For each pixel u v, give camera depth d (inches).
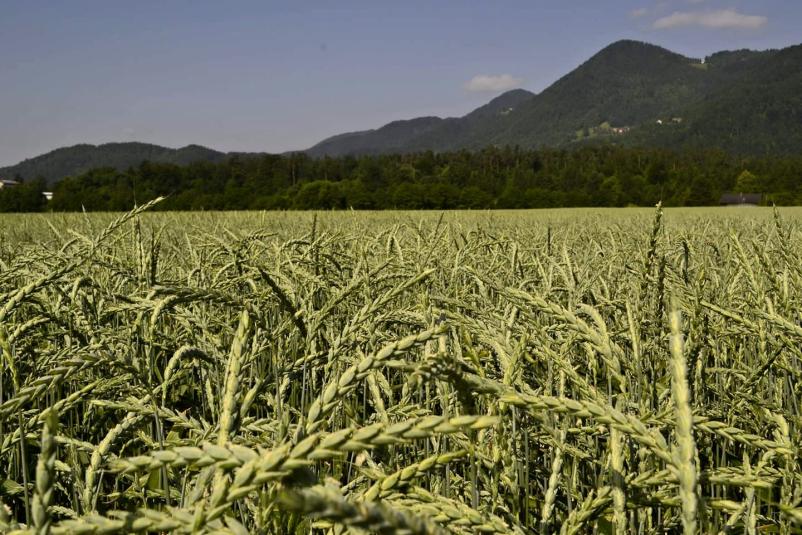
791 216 1050.1
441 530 25.8
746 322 110.3
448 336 98.2
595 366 87.7
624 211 1932.8
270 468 35.2
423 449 119.8
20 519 122.5
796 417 95.3
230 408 53.8
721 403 129.8
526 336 79.1
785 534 87.9
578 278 163.6
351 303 156.9
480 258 247.1
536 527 99.2
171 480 108.7
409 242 293.4
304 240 196.5
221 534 38.3
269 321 144.9
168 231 470.3
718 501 65.2
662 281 109.5
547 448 115.8
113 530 36.8
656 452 43.9
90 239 191.0
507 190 3855.8
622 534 59.7
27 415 115.3
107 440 82.1
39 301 129.3
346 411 124.8
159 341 142.6
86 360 65.9
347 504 24.7
